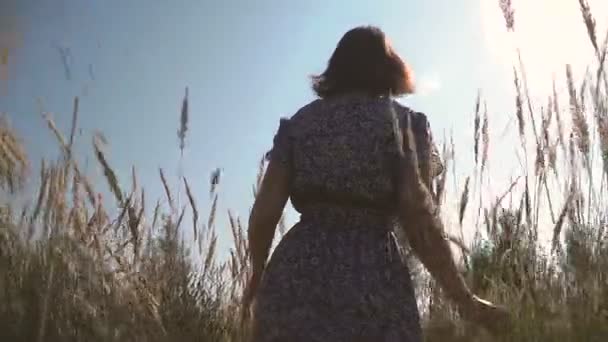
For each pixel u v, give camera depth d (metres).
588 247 4.34
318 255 2.83
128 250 4.66
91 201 4.54
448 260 2.82
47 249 4.30
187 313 4.49
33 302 4.18
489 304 2.87
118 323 4.27
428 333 4.02
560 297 4.20
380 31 3.08
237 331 4.47
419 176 2.83
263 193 2.97
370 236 2.85
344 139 2.88
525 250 4.44
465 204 4.51
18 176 4.31
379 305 2.78
